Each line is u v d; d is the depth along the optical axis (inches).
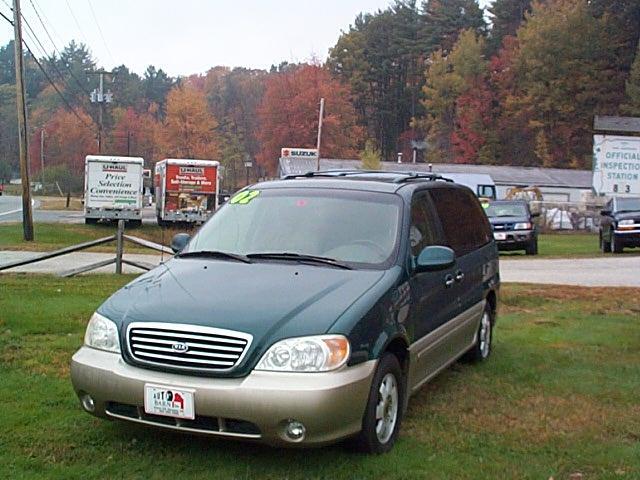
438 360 254.8
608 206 1016.2
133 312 197.0
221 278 213.3
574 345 352.8
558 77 2800.2
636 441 222.1
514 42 3110.2
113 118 3727.9
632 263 776.9
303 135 3115.2
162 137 3314.5
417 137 3462.1
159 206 1566.2
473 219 311.6
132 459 197.2
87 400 199.0
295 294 199.8
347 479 187.8
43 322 354.0
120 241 541.6
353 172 293.1
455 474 192.7
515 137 2977.4
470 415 242.7
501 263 775.7
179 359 185.8
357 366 189.0
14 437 209.9
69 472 188.1
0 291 442.6
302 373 180.7
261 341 182.9
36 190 3978.8
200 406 181.0
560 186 2310.5
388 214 240.7
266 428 179.2
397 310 212.4
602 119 1256.8
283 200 253.3
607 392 272.4
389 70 3681.1
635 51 2736.2
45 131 3897.6
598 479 193.0
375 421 199.5
